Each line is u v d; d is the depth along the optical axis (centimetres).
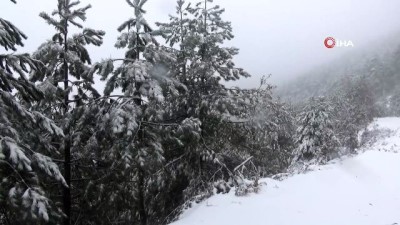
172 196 1612
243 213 1085
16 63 848
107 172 1396
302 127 2162
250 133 1692
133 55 1441
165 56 1395
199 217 1098
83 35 1309
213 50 1623
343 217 1021
